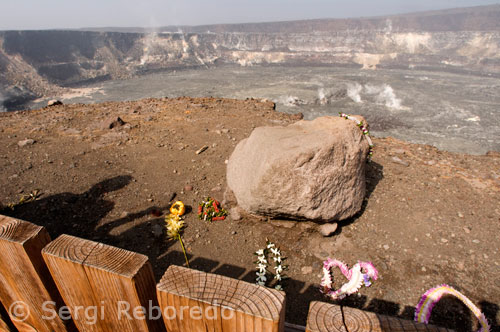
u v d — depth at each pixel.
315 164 3.61
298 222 4.00
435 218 4.20
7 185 5.02
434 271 3.45
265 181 3.65
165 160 6.04
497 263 3.49
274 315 1.10
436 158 6.09
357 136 4.16
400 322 1.09
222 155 6.24
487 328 2.82
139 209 4.54
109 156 6.19
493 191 4.80
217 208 4.40
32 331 1.91
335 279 3.45
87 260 1.34
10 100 40.56
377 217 4.27
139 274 1.28
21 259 1.48
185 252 3.74
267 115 9.19
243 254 3.82
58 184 5.10
